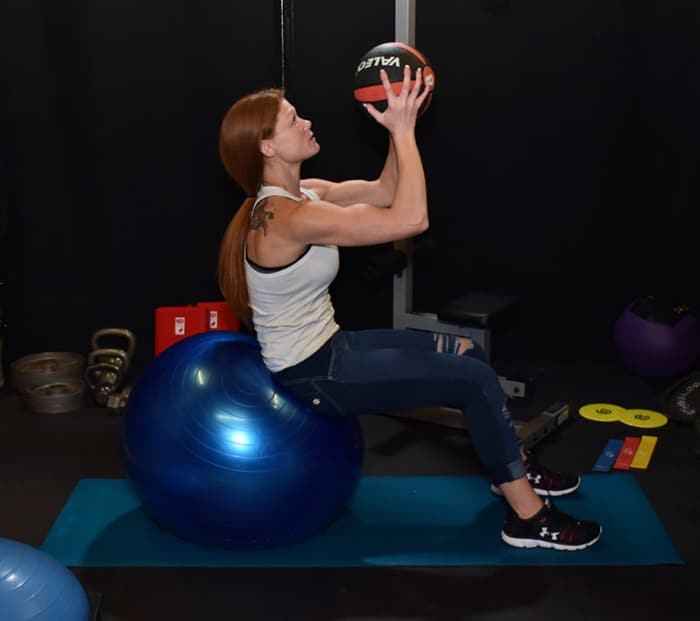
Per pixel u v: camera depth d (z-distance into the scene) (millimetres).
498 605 2326
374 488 2969
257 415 2414
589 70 3830
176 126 3887
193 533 2516
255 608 2326
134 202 3963
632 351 3865
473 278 4082
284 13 3389
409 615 2291
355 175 3953
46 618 1836
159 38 3793
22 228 3953
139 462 2459
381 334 2473
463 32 3805
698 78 3816
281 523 2469
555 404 3520
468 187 3979
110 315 4082
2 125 3826
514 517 2582
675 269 4027
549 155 3932
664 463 3145
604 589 2389
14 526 2754
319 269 2230
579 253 4039
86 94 3830
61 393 3691
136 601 2355
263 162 2264
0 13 3730
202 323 3742
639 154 3914
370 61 2295
